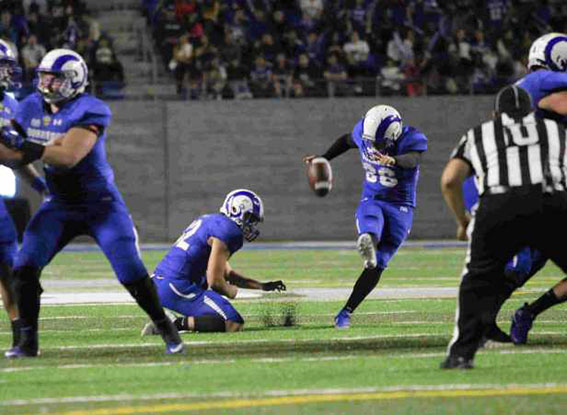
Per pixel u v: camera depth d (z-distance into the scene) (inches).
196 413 560.4
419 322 975.0
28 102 729.6
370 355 758.5
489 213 655.1
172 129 2511.1
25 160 703.1
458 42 2496.3
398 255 2017.7
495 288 673.0
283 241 2502.5
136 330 927.0
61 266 1843.0
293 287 1382.9
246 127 2509.8
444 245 2298.2
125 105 2500.0
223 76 2502.5
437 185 2518.5
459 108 2496.3
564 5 2578.7
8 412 566.3
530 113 671.1
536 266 823.1
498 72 2509.8
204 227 908.0
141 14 2568.9
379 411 562.9
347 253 2102.6
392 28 2498.8
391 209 954.1
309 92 2502.5
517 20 2544.3
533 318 800.9
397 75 2492.6
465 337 677.3
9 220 792.9
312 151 2507.4
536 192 650.2
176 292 903.1
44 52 2368.4
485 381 642.8
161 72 2549.2
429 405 576.4
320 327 941.2
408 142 956.6
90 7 2578.7
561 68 810.8
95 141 723.4
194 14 2507.4
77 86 724.7
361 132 977.5
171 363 725.3
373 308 1098.7
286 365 712.4
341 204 2532.0
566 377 655.8
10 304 791.1
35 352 758.5
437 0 2519.7
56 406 580.4
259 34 2502.5
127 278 746.8
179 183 2516.0
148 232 2518.5
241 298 1216.2
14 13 2391.7
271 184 2522.1
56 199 743.1
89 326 958.4
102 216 740.0
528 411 560.4
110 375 676.1
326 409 568.4
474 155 665.6
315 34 2502.5
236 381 652.7
